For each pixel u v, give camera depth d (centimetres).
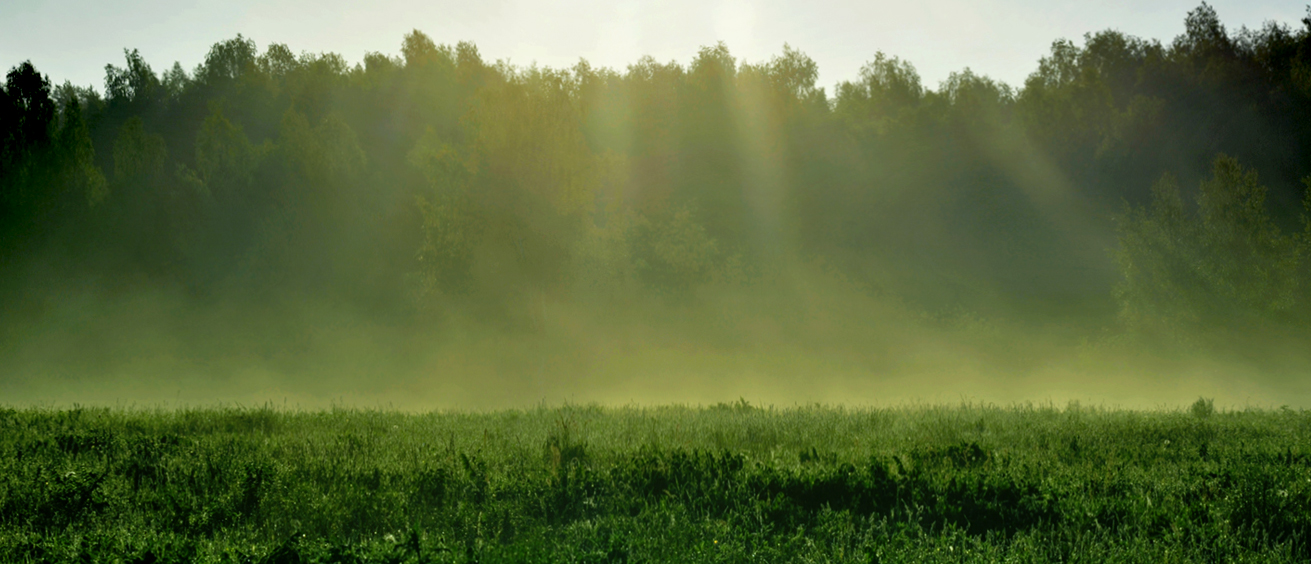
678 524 544
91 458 841
